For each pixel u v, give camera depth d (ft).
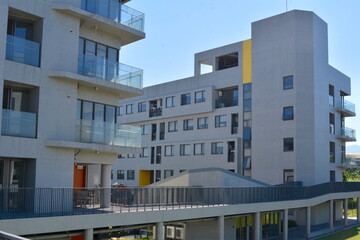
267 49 154.20
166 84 189.37
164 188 77.36
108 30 82.07
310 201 118.83
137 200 68.23
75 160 75.00
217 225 88.12
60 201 62.34
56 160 68.49
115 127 79.05
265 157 150.30
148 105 196.44
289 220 138.92
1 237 33.47
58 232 58.44
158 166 189.88
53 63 69.05
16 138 63.10
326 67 159.02
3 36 62.18
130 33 83.82
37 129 66.28
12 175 66.08
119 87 79.66
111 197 67.82
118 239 103.04
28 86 66.90
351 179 231.50
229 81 164.45
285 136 146.51
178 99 181.57
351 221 158.51
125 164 208.85
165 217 71.56
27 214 57.72
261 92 153.89
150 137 196.13
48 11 69.00
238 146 157.58
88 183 85.25
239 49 162.91
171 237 99.04
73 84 71.87
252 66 157.58
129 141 81.66
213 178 111.14
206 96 169.99
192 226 94.38
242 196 93.50
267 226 117.39
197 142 172.04
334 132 166.50
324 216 151.53
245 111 159.02
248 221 108.47
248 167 155.12
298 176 142.61
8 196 58.03
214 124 168.66
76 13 71.67
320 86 152.56
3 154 61.36
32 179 65.77
